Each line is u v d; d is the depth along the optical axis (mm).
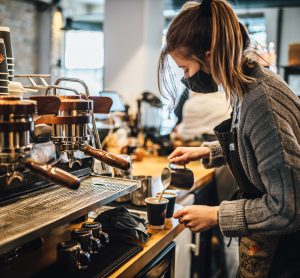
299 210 1114
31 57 7398
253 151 1216
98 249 1246
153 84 4844
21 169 1110
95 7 8547
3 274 1136
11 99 950
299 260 1358
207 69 1259
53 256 1265
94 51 8469
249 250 1444
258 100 1159
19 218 1036
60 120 1138
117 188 1354
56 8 7512
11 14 6770
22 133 942
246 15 7309
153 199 1522
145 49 4586
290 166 1106
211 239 2799
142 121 4168
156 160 3100
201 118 3449
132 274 1213
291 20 6926
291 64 4723
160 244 1396
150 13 4621
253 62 1265
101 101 1324
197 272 2516
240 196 1482
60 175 972
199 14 1208
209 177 2672
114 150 3088
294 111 1167
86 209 1144
